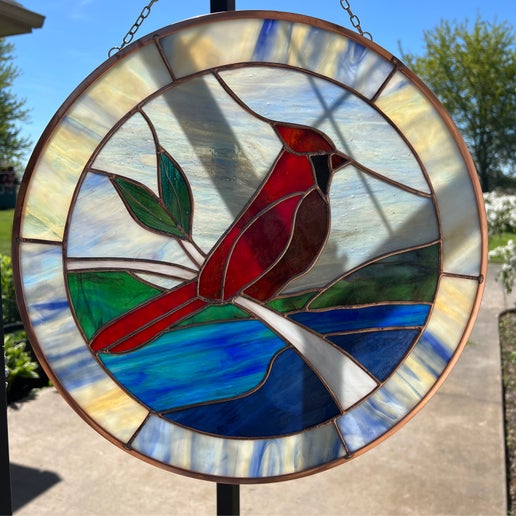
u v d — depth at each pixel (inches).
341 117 66.7
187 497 127.4
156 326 66.7
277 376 68.3
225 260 67.1
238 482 68.1
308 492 128.3
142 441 67.2
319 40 65.4
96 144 64.2
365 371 69.1
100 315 65.7
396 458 142.8
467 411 170.2
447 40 1012.5
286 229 67.3
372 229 68.1
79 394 65.6
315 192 67.2
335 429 69.1
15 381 187.6
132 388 66.7
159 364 67.1
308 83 66.0
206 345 67.5
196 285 67.1
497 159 998.4
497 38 971.9
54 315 64.6
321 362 68.6
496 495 125.3
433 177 67.9
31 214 63.4
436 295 68.8
